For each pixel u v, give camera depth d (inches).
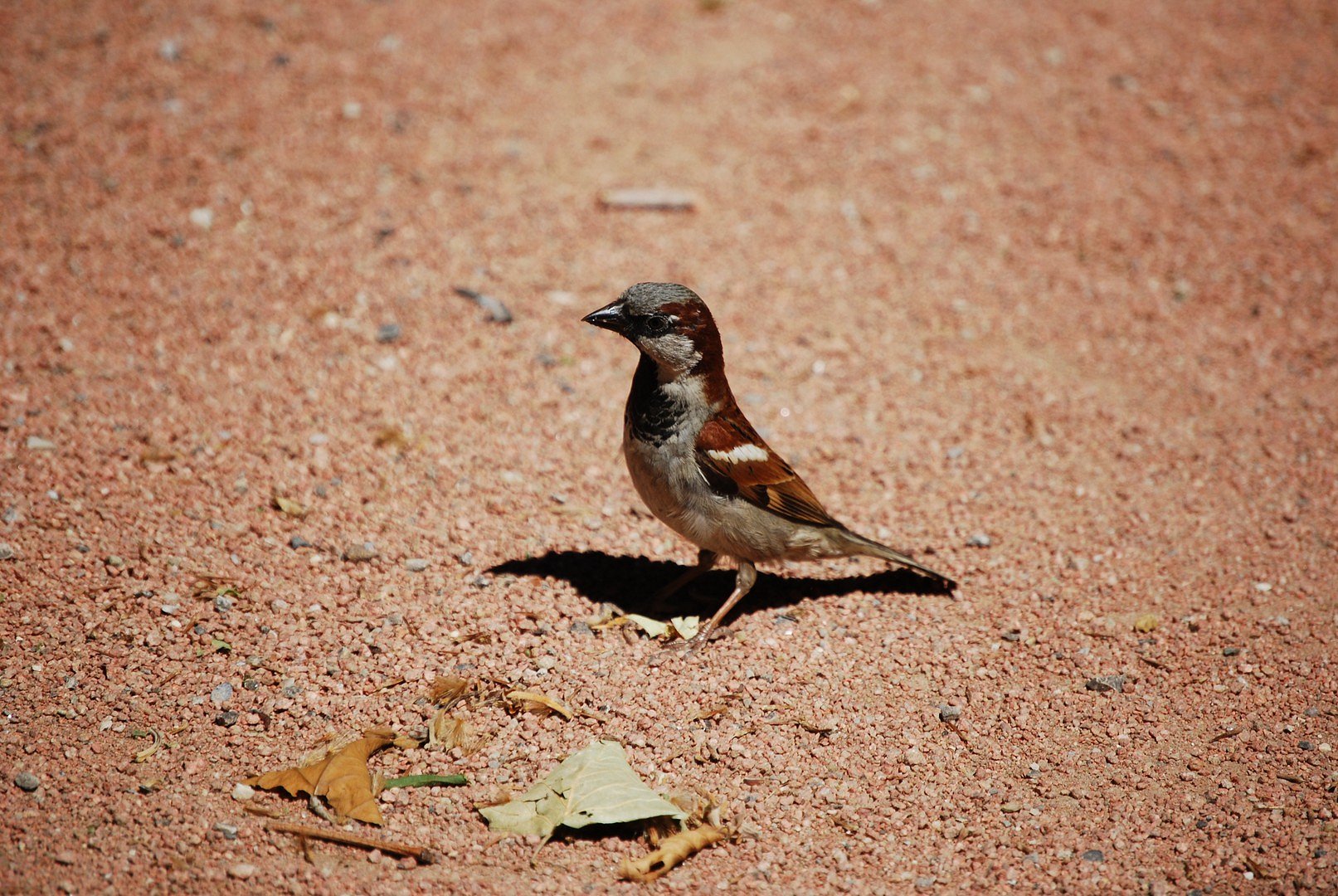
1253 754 329.1
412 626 357.7
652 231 597.6
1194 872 288.8
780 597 394.9
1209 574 407.8
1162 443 482.3
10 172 565.0
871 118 703.1
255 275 525.3
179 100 636.7
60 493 392.8
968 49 784.9
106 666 331.9
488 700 334.0
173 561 371.6
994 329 554.9
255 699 327.0
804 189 641.0
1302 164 677.9
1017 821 307.3
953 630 379.2
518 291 543.8
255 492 409.1
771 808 308.3
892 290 575.5
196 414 442.6
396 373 482.6
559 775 305.9
